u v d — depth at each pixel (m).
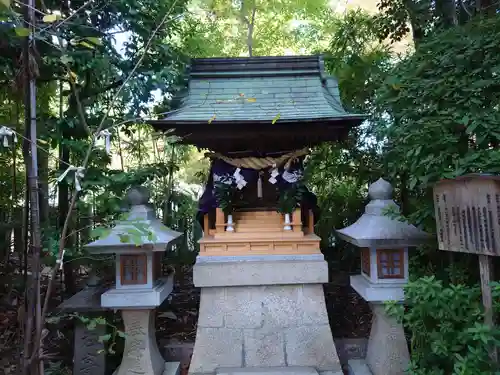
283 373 3.50
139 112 4.86
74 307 3.60
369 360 3.83
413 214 3.32
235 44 8.48
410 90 3.24
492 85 2.86
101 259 4.57
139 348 3.64
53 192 5.07
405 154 3.23
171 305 5.50
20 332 3.08
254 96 4.20
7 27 3.33
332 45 6.30
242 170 4.28
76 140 4.23
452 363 2.94
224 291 3.98
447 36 3.17
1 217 5.64
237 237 4.19
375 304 3.66
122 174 4.24
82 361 3.67
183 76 4.58
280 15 7.96
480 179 2.50
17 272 5.43
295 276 3.96
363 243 3.45
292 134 3.96
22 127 3.98
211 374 3.65
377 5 5.71
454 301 2.53
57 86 5.09
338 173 6.06
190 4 4.46
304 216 4.69
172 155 6.10
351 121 3.65
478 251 2.51
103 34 4.16
